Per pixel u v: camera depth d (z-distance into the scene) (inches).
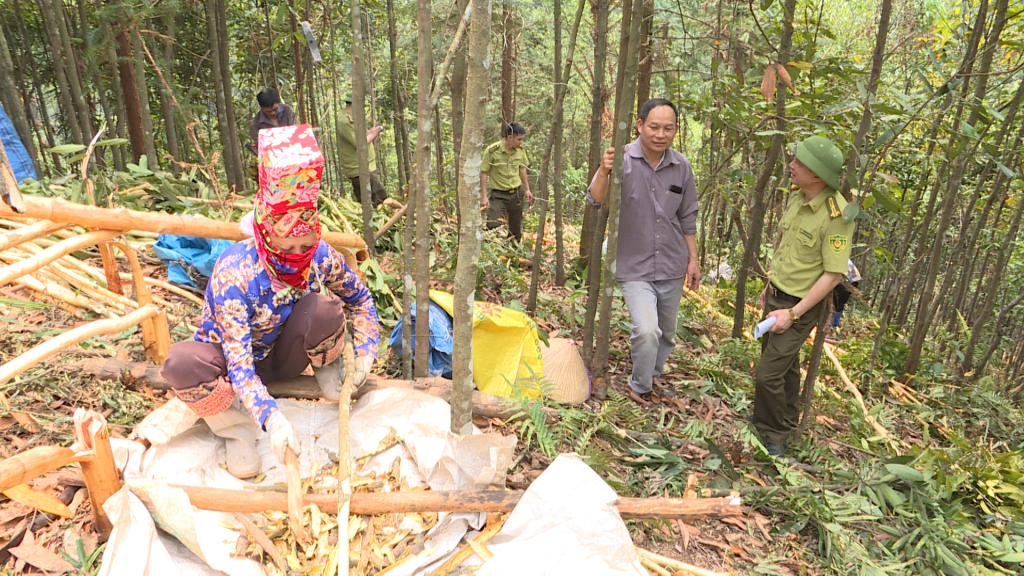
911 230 213.3
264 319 87.4
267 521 82.0
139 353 116.3
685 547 96.4
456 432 95.1
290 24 262.2
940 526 109.7
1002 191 210.5
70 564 72.3
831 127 143.4
